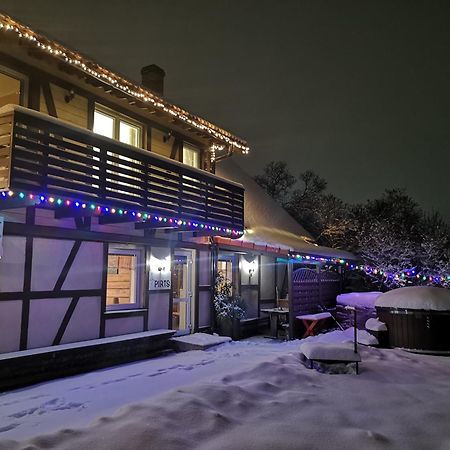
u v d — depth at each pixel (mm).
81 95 8375
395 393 5184
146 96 8953
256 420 4004
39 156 6246
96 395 5508
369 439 3643
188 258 11211
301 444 3496
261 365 5988
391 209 23266
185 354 9008
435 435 3867
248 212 14961
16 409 5004
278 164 30234
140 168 8125
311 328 12117
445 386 5641
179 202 9039
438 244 19250
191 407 4020
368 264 19047
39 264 7281
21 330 6930
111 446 3258
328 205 25203
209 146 12125
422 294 8523
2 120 6055
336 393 5066
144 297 9516
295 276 12797
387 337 8820
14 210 6922
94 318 8219
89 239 8195
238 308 11953
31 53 7207
